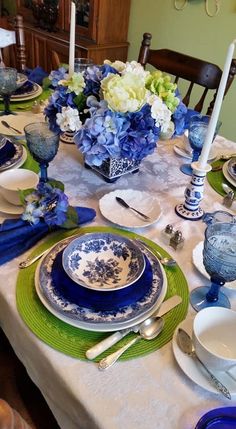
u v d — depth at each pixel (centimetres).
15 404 97
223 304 67
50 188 78
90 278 68
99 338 59
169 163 112
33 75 163
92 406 50
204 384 52
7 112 129
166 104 93
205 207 95
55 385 57
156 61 164
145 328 61
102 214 87
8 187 87
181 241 80
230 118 232
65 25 252
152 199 93
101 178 102
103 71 93
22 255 74
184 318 63
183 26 230
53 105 96
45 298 63
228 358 51
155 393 52
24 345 62
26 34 276
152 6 239
